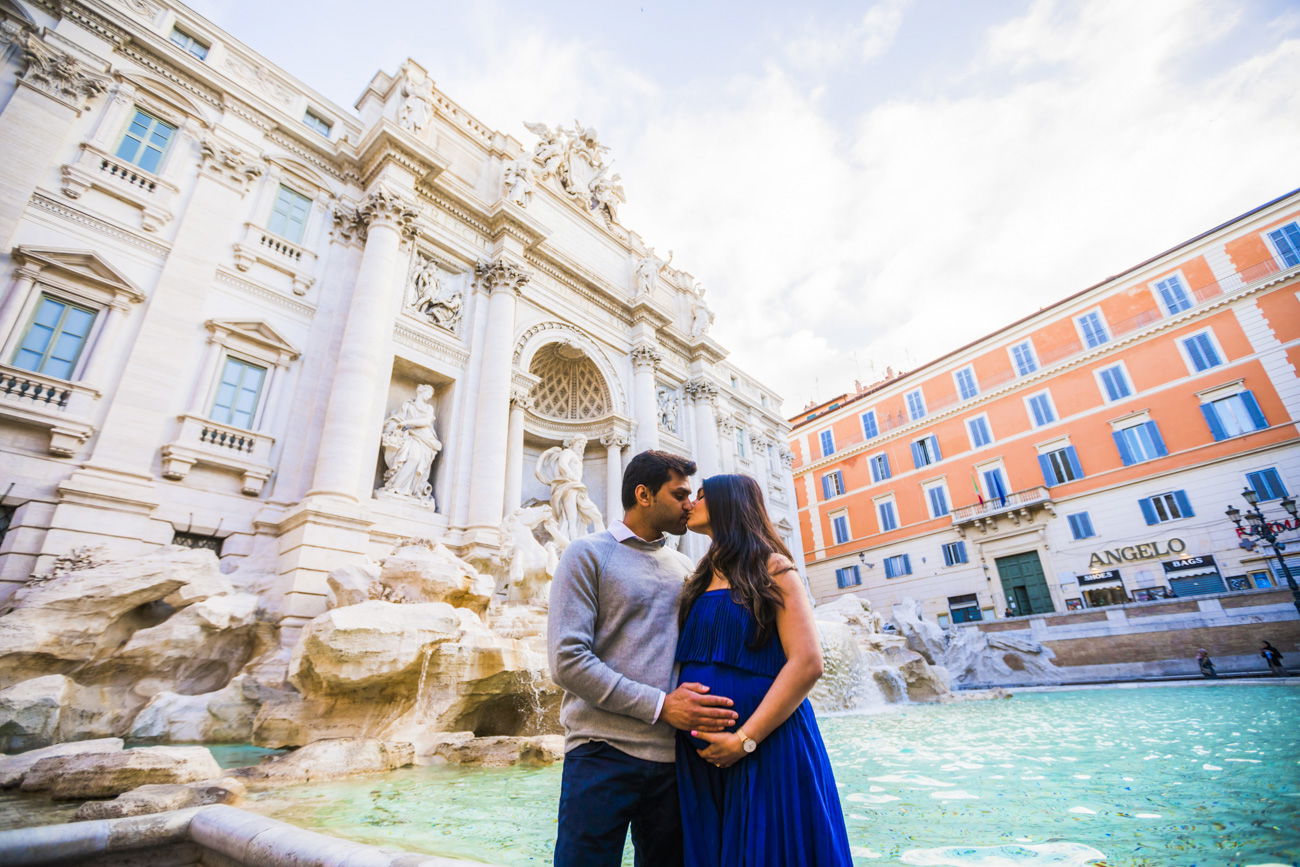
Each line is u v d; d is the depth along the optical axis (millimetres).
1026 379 31328
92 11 13508
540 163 25094
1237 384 25281
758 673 1954
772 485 35156
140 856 2781
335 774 5910
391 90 19750
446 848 3373
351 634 7734
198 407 13234
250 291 14906
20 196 11781
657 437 24328
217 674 10516
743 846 1674
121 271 12859
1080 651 20578
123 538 11391
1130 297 28703
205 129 15133
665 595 2221
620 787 1874
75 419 11430
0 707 7023
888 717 11164
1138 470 27094
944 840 3047
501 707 9070
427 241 18531
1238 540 24031
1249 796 3523
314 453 14727
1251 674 16453
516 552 13797
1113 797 3809
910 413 36250
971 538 32062
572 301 23422
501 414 17844
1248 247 25750
